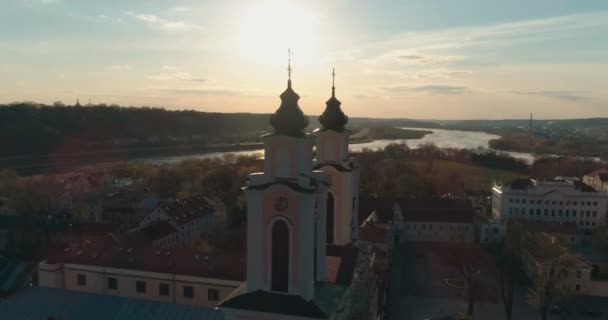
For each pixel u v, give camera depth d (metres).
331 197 50.25
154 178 192.38
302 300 35.06
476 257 124.94
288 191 34.88
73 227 124.38
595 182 197.62
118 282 73.62
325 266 41.53
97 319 55.66
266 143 35.81
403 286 104.56
